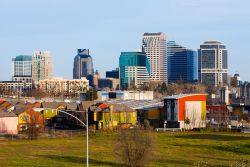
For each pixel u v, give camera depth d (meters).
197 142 99.56
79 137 109.75
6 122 125.19
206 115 150.38
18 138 108.81
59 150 86.88
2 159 74.62
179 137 109.62
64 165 69.06
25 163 70.56
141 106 159.25
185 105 139.00
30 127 109.62
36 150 86.81
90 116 137.00
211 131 125.06
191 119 137.75
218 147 91.88
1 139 106.38
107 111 135.88
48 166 68.12
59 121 148.50
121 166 68.12
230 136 112.19
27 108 133.75
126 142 62.62
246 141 100.62
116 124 136.75
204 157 79.00
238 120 151.75
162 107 146.62
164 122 136.12
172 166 68.31
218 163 71.31
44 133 118.44
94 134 112.50
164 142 99.44
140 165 62.62
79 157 77.50
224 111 156.62
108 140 103.38
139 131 63.31
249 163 69.75
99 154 81.25
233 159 76.69
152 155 63.75
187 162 72.62
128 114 140.12
